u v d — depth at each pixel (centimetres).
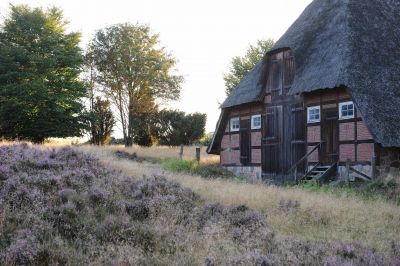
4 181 1169
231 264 741
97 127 5356
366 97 2061
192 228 1002
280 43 2695
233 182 2045
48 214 963
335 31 2398
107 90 5500
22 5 4606
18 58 4241
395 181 1828
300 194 1625
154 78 5550
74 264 747
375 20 2494
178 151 4212
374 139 1962
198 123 5434
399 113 2088
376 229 1153
